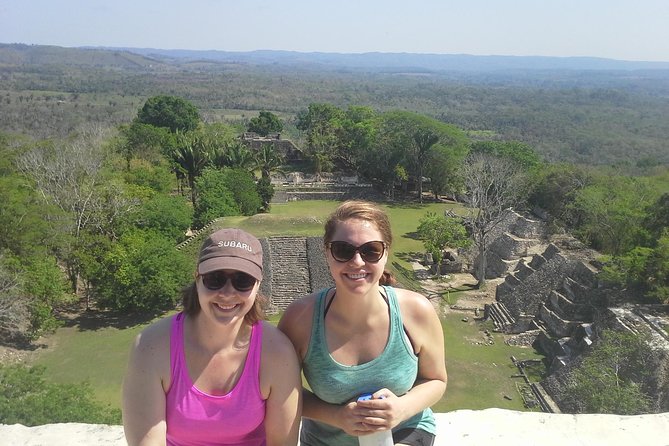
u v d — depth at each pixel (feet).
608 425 18.90
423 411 14.32
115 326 96.17
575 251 108.99
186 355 12.33
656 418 19.29
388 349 13.14
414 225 167.73
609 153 433.07
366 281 12.60
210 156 167.53
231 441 12.64
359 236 12.48
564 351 85.92
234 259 11.81
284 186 204.03
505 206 152.87
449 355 90.17
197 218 139.33
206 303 11.81
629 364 67.67
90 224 113.29
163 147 193.57
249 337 12.54
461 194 184.24
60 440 18.40
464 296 113.39
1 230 93.50
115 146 177.88
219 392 12.34
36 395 56.13
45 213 100.58
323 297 13.55
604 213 117.80
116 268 98.84
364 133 215.31
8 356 81.66
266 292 104.99
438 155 193.36
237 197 149.69
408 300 13.79
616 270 91.40
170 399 12.31
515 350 92.48
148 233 112.68
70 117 440.45
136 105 576.20
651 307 83.05
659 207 103.81
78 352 86.58
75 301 104.78
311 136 238.89
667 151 434.71
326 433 14.03
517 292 102.99
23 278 86.07
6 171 132.36
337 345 13.23
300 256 112.57
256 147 243.60
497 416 19.49
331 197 199.93
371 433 12.73
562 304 94.63
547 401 73.72
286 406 12.73
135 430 12.09
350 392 13.21
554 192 143.95
